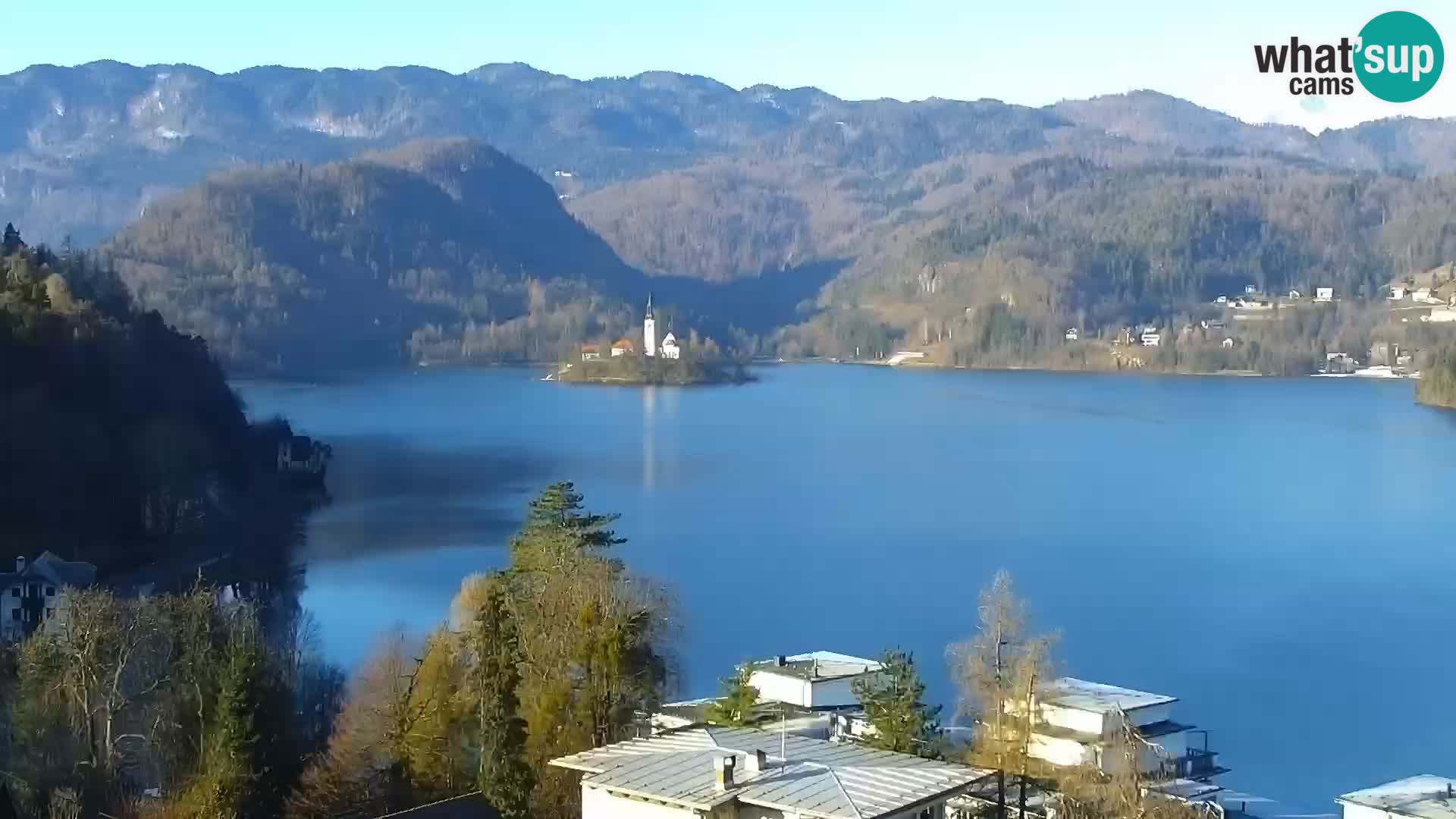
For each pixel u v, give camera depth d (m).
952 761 83.44
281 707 87.12
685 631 151.50
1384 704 133.00
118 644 93.38
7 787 81.06
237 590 157.50
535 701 86.56
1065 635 159.62
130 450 187.88
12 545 158.25
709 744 64.06
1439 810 90.44
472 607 108.00
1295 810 105.88
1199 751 108.44
